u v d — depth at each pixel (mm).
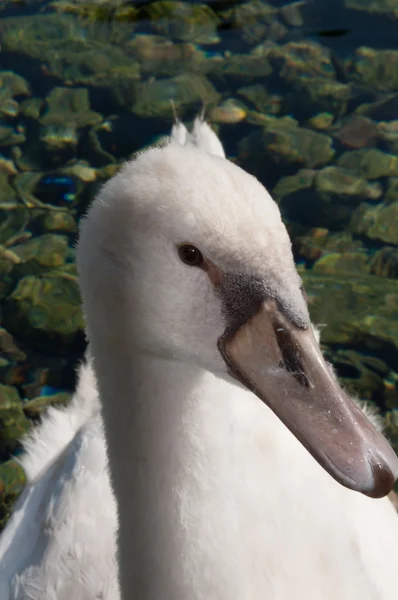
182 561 592
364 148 1150
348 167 1130
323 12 1310
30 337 1013
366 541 731
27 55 1283
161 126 1177
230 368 552
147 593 600
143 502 593
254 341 543
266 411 747
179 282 548
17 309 1035
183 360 565
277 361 541
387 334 991
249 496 699
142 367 577
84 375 902
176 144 565
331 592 670
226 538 597
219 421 597
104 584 711
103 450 771
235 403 745
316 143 1154
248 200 533
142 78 1238
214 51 1269
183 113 1188
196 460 587
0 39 1306
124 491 599
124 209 549
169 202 539
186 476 587
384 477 512
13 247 1093
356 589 680
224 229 532
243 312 543
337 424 527
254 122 1178
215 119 1180
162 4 1335
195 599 593
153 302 556
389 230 1070
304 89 1214
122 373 582
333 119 1181
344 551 691
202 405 586
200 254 541
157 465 587
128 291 560
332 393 533
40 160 1166
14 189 1140
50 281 1059
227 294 543
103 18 1325
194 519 590
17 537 792
